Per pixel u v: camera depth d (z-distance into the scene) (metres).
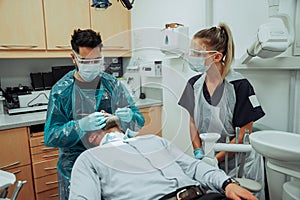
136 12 2.80
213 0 2.00
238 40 1.86
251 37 1.78
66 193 1.48
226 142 1.43
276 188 1.41
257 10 1.72
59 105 1.38
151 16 2.59
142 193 1.14
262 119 1.78
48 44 2.40
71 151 1.43
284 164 1.05
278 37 1.35
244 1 1.79
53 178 2.18
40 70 2.69
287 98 1.63
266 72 1.72
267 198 1.46
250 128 1.44
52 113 1.39
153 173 1.21
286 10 1.55
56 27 2.42
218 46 1.34
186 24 2.23
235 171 1.40
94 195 1.09
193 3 2.14
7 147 1.94
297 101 1.59
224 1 1.92
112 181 1.16
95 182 1.14
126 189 1.14
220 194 1.13
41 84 2.55
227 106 1.42
